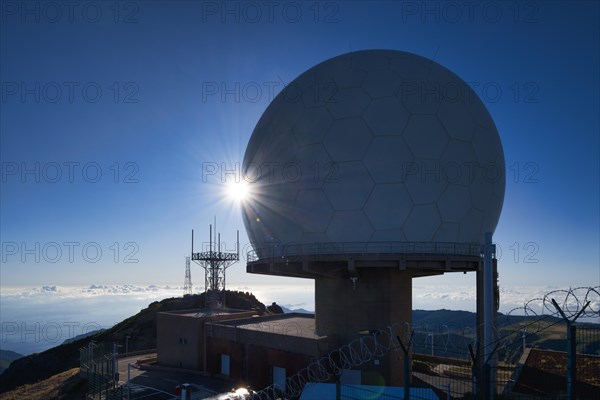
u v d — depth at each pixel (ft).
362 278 78.64
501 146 83.76
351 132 71.20
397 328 76.95
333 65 81.30
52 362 206.28
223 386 92.79
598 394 46.44
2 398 113.50
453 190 70.95
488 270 56.13
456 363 86.02
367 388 55.93
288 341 82.94
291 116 78.79
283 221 76.64
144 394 86.38
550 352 65.00
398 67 76.69
